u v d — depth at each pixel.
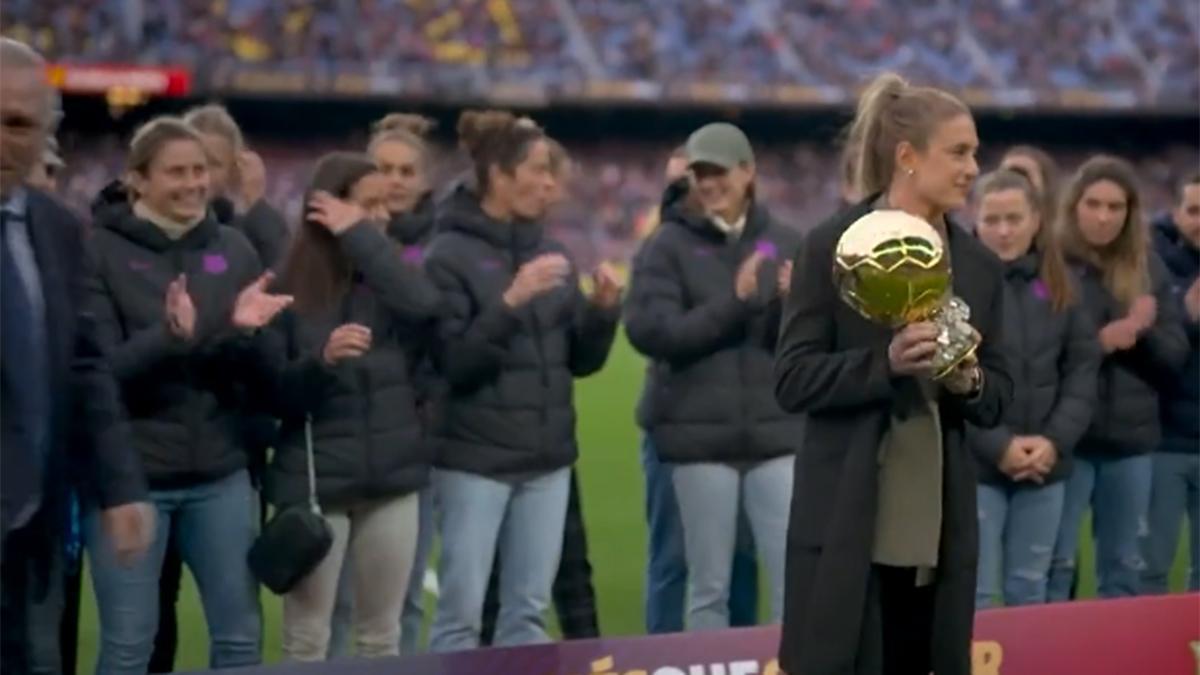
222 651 7.28
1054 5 43.47
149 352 6.87
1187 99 41.69
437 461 7.86
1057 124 42.81
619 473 16.44
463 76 39.38
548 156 7.88
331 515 7.48
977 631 7.44
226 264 7.25
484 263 7.81
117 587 6.91
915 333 5.36
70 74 35.31
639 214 39.94
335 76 37.94
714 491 8.23
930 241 5.31
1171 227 9.70
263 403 7.41
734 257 8.34
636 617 10.88
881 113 5.78
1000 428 8.45
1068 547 9.15
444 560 7.82
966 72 42.03
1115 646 7.65
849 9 43.19
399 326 7.64
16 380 5.12
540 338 7.92
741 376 8.23
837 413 5.67
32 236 5.25
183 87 36.22
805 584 5.68
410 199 8.80
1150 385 9.15
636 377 24.33
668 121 41.44
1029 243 8.64
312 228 7.46
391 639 7.71
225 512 7.24
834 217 5.78
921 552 5.59
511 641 7.91
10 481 5.11
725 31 42.03
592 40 41.16
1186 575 11.70
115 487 5.59
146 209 7.17
